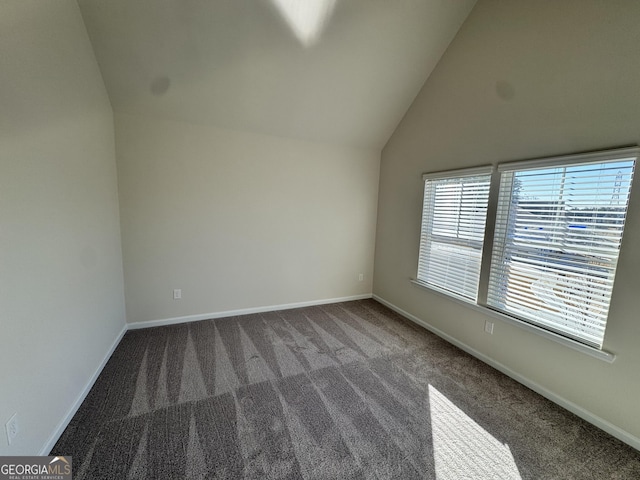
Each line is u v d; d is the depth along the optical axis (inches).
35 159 56.1
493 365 98.0
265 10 89.1
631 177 64.9
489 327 99.4
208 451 60.7
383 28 101.3
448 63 113.8
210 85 106.9
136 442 62.4
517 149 89.4
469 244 108.5
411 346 111.7
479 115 101.8
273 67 105.9
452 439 66.2
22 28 52.8
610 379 69.0
